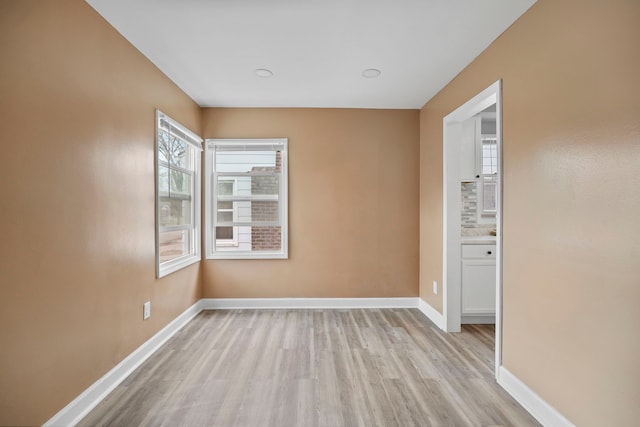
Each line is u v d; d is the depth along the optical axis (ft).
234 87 10.52
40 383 5.09
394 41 7.68
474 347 9.05
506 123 7.06
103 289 6.59
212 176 12.70
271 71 9.32
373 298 12.75
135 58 7.82
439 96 10.89
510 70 6.94
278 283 12.64
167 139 9.96
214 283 12.53
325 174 12.64
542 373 5.92
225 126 12.53
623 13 4.42
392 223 12.76
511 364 6.82
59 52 5.45
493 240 10.50
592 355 4.90
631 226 4.33
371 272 12.73
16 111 4.67
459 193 10.36
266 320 11.18
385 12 6.52
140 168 8.03
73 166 5.75
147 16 6.59
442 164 10.64
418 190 12.84
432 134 11.51
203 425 5.68
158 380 7.17
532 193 6.23
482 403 6.41
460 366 7.93
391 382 7.16
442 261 10.59
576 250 5.20
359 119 12.67
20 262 4.74
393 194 12.76
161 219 9.66
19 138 4.71
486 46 7.87
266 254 12.65
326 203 12.65
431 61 8.70
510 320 6.88
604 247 4.72
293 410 6.12
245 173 12.76
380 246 12.75
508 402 6.46
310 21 6.85
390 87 10.56
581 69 5.11
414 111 12.80
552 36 5.72
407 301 12.78
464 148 11.84
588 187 4.98
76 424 5.67
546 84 5.87
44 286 5.15
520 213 6.57
